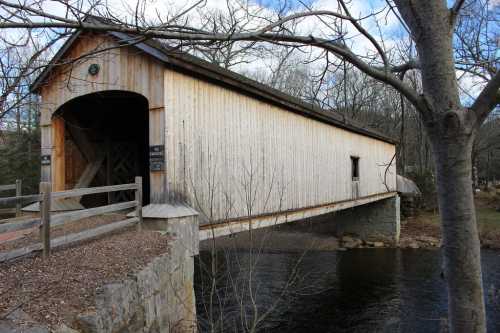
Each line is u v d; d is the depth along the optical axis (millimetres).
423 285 10664
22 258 3521
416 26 1623
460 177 1542
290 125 8445
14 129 11938
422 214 20484
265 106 7465
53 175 6434
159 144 5125
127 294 3139
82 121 7305
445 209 1580
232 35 1906
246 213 6664
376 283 10984
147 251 4051
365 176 13352
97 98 7039
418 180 21359
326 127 10375
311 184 9336
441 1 1610
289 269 12086
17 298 2678
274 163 7691
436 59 1579
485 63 2240
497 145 22875
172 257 4340
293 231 18281
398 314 8750
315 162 9617
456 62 2277
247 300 8766
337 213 17516
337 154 11062
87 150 7410
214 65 5742
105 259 3682
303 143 9016
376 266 12797
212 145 5922
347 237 16859
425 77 1620
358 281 11203
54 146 6445
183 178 5320
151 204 5113
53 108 6340
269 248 14039
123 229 4898
